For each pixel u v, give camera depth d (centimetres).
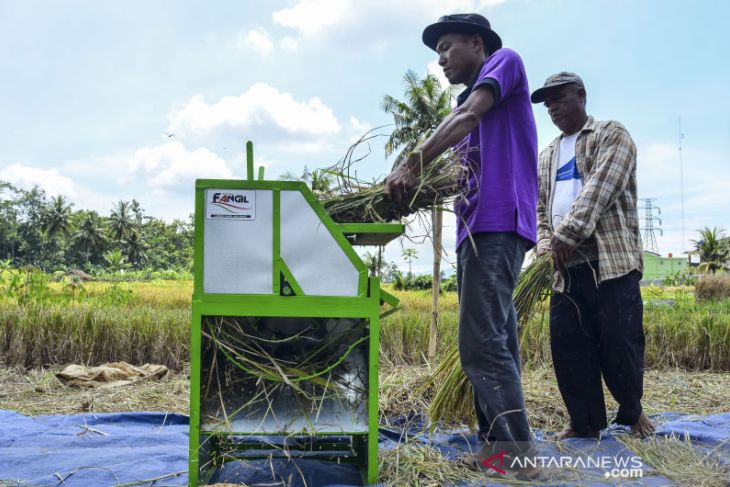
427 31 290
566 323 354
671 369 752
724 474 271
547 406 416
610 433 352
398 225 243
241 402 261
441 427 342
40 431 346
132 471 267
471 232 263
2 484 250
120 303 1204
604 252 342
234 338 253
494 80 251
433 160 257
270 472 268
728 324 769
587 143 362
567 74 372
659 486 257
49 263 11512
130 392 520
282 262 242
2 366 689
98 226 11262
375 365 246
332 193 270
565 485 255
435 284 608
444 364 360
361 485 255
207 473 263
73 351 717
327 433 246
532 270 338
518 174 267
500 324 261
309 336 270
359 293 245
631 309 342
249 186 242
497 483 255
